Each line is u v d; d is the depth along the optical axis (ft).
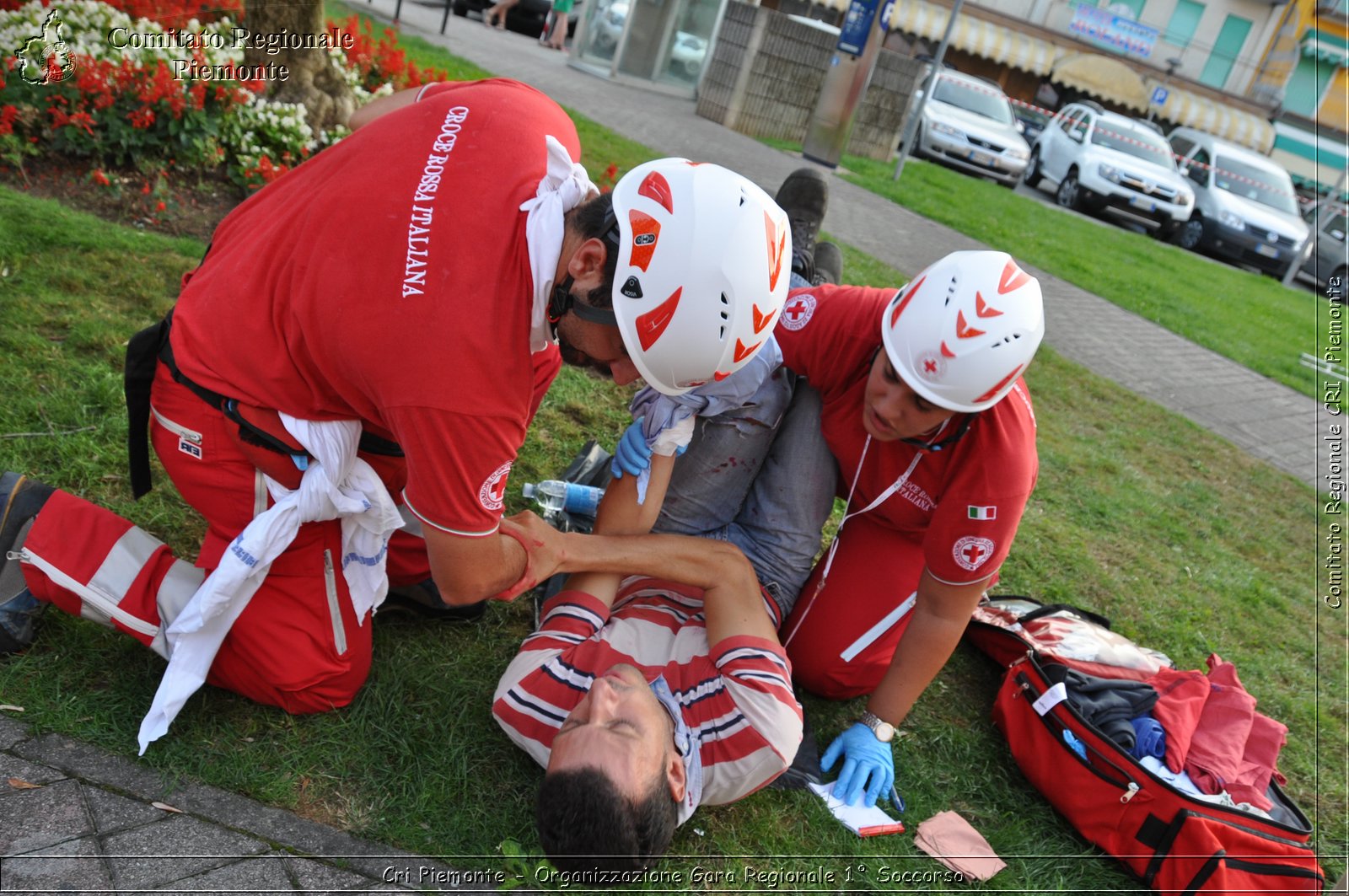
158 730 6.97
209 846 6.68
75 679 7.49
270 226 6.69
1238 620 14.25
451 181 6.12
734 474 9.29
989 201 42.24
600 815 6.47
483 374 5.98
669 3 42.45
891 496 8.98
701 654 8.21
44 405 10.12
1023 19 84.28
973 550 8.20
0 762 6.72
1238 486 19.72
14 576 7.26
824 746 9.50
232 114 16.63
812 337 8.74
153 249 13.91
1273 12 83.66
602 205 6.06
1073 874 8.77
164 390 6.98
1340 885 8.91
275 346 6.56
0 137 14.57
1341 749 11.98
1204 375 27.20
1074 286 32.45
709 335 6.04
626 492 8.51
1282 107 85.20
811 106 41.73
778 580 9.60
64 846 6.35
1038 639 10.64
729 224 6.00
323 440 6.84
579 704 7.21
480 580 6.95
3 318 11.28
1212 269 46.57
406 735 8.02
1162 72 84.17
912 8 79.51
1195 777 9.13
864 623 9.50
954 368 7.31
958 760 9.73
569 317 6.18
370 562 7.53
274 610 7.34
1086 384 22.95
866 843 8.42
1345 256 52.70
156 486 9.64
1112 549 15.21
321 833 7.09
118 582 7.16
